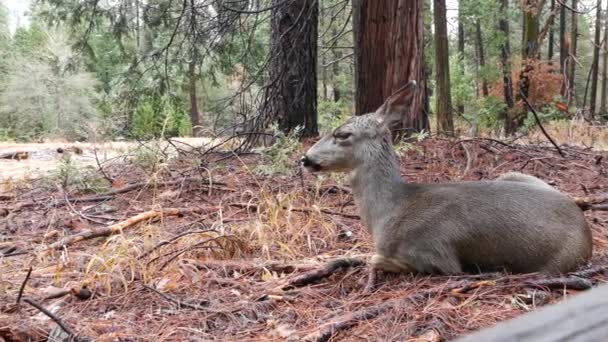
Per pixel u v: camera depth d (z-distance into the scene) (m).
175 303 4.21
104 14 13.60
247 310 4.03
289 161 8.57
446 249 4.25
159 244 5.12
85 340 3.64
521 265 4.23
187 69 13.45
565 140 13.39
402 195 4.47
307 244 5.65
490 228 4.20
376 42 9.78
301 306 4.13
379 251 4.47
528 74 22.16
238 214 6.84
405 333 3.52
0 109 30.23
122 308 4.22
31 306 4.25
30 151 14.39
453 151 9.35
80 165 10.46
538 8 21.05
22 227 6.81
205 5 11.47
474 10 23.19
